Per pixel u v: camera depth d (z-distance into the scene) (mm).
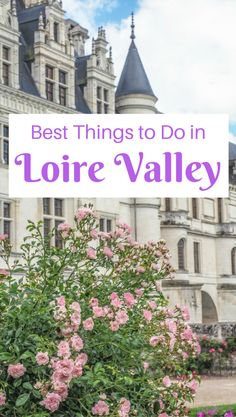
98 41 52688
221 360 33312
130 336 10562
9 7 43969
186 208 66688
